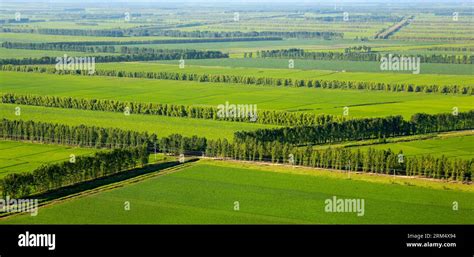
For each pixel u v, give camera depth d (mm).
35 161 156750
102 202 129250
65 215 122438
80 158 140750
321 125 175750
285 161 155750
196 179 143875
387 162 147125
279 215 123812
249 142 158750
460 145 170375
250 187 139000
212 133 184000
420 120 184875
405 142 174750
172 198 132125
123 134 167125
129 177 144750
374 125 179125
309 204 129250
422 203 129375
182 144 164000
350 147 169375
